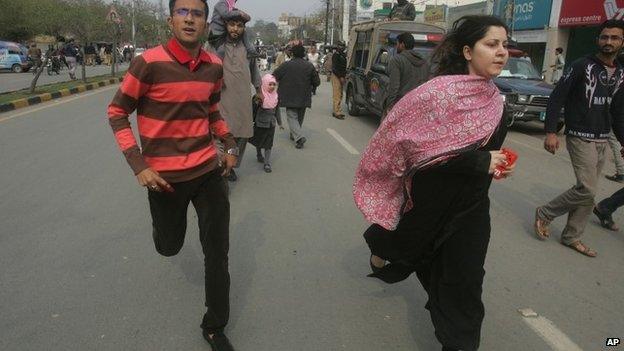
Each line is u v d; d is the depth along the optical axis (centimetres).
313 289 363
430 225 253
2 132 916
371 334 310
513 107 1088
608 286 384
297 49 816
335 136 984
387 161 250
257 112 662
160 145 266
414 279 382
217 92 291
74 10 2378
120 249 420
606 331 321
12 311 322
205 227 279
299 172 692
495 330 317
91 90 1777
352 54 1330
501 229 502
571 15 1800
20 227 464
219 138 307
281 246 437
